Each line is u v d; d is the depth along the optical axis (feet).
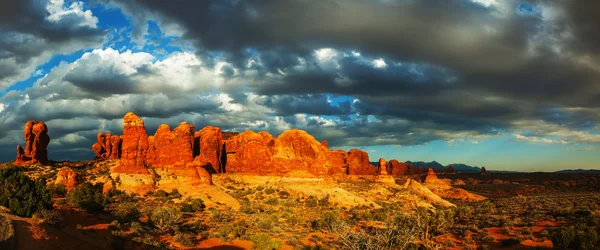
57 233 98.73
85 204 148.77
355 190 328.70
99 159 306.76
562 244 140.36
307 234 177.27
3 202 106.73
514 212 251.80
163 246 129.59
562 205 265.95
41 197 116.37
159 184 240.32
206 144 306.14
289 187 289.33
